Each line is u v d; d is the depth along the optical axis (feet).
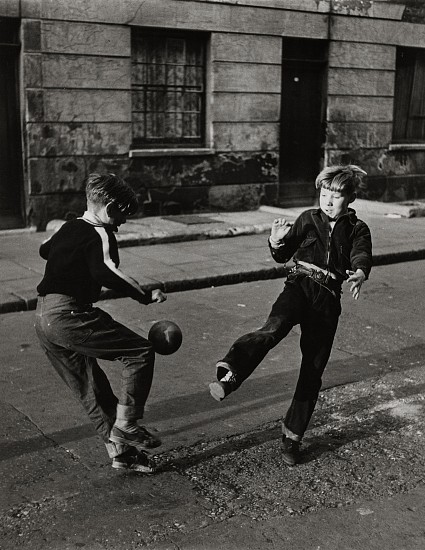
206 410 15.64
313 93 44.70
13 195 34.88
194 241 34.06
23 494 11.89
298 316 12.62
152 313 23.31
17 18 32.99
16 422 14.85
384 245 33.58
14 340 20.36
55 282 11.58
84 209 36.24
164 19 37.04
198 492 12.03
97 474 12.62
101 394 12.26
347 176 12.65
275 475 12.70
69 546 10.39
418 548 10.46
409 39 47.29
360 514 11.39
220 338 20.79
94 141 36.01
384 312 23.86
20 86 33.99
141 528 10.88
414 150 49.52
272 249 13.05
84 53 34.91
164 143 39.29
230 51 39.73
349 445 13.99
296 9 41.63
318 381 13.04
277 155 42.73
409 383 17.48
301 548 10.40
